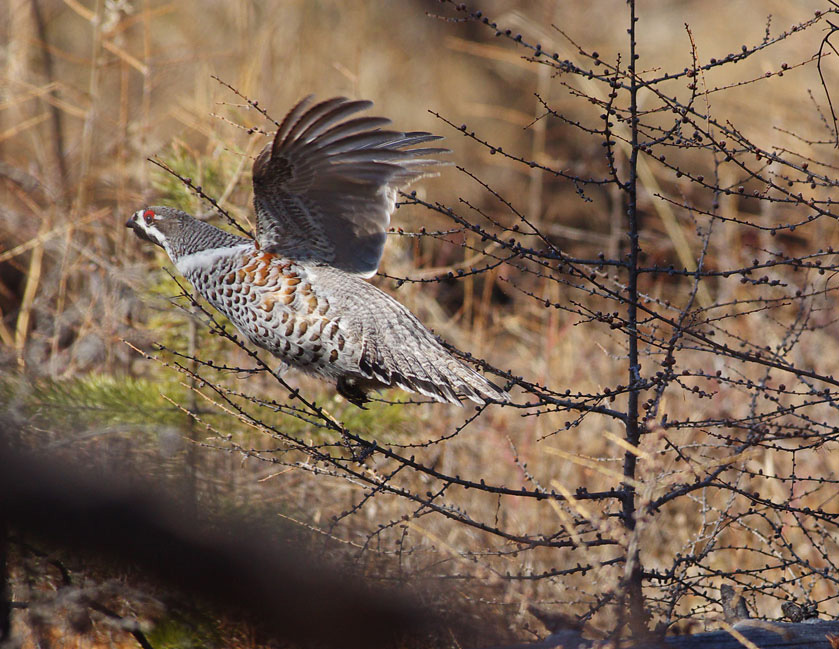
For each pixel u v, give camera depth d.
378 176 7.68
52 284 13.20
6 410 9.09
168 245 8.54
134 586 7.91
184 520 7.91
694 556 7.41
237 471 9.58
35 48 17.00
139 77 17.08
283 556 8.21
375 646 8.04
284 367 8.39
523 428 13.64
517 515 11.48
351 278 7.96
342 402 11.19
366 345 7.86
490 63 23.92
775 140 17.06
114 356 12.17
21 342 12.01
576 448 12.52
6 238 14.26
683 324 8.07
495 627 8.17
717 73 22.12
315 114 7.24
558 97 22.72
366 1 23.61
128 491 7.56
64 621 8.09
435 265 16.53
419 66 23.75
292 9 21.08
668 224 16.27
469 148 22.56
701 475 7.52
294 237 8.05
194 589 7.96
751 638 6.23
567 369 13.90
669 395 13.45
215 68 18.66
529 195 21.00
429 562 8.91
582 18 24.59
